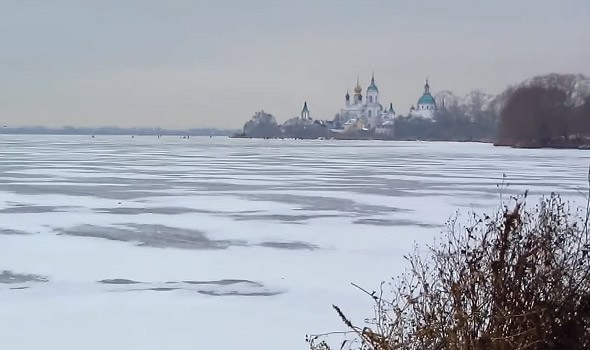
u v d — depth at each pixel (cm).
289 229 1764
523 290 503
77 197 2536
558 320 497
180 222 1883
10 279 1187
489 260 537
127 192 2738
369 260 1349
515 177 3656
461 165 4944
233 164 4947
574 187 2986
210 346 827
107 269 1268
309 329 893
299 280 1181
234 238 1623
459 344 503
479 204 2331
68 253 1423
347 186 3055
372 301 1025
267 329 895
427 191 2820
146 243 1548
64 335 870
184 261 1345
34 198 2494
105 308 999
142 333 880
